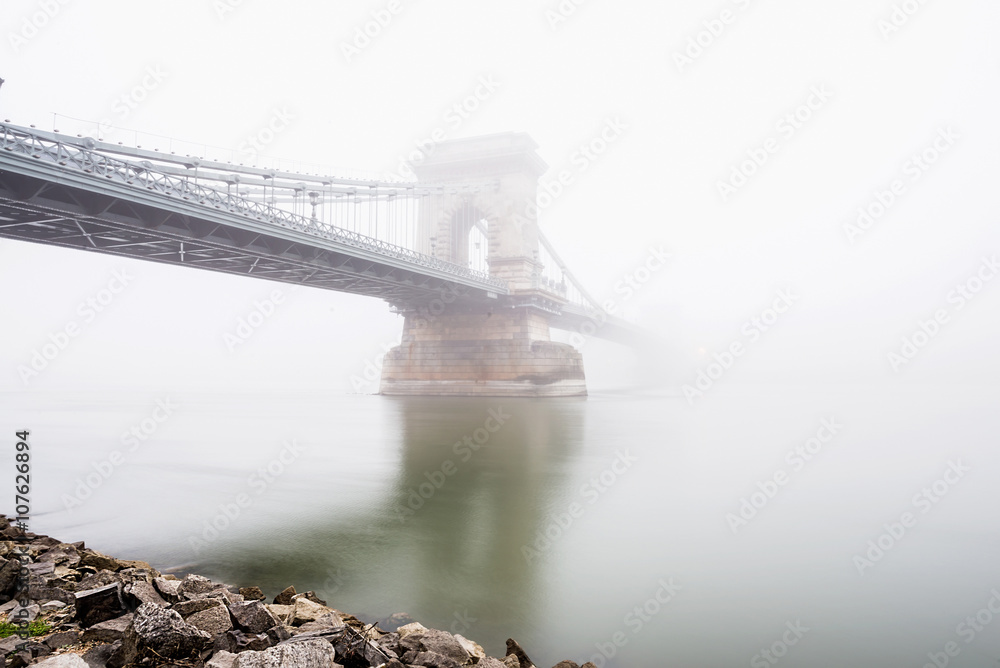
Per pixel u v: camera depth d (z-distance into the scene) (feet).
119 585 21.09
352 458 80.18
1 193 75.31
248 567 36.76
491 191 244.22
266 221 111.75
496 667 20.25
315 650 16.56
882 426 129.90
